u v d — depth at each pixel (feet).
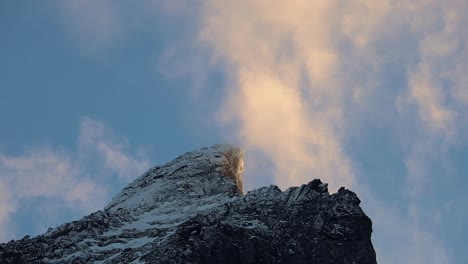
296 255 488.85
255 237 486.79
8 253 510.17
